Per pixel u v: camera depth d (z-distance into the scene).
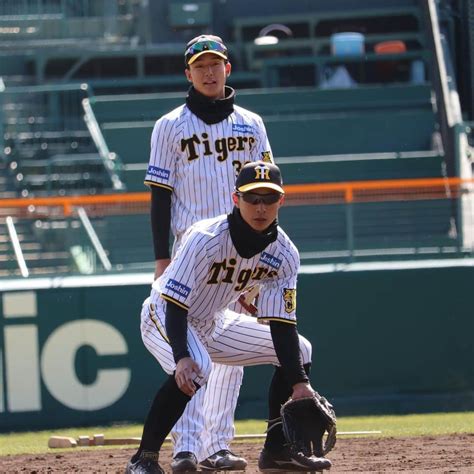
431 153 69.50
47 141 74.31
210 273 19.14
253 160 22.88
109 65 87.06
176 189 22.72
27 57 85.19
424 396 45.59
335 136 73.12
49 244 55.12
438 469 23.19
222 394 22.92
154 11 88.25
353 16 86.31
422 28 85.31
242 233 18.70
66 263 53.41
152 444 19.39
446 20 80.50
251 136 22.77
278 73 82.38
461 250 47.66
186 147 22.36
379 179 67.75
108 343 44.16
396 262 46.84
